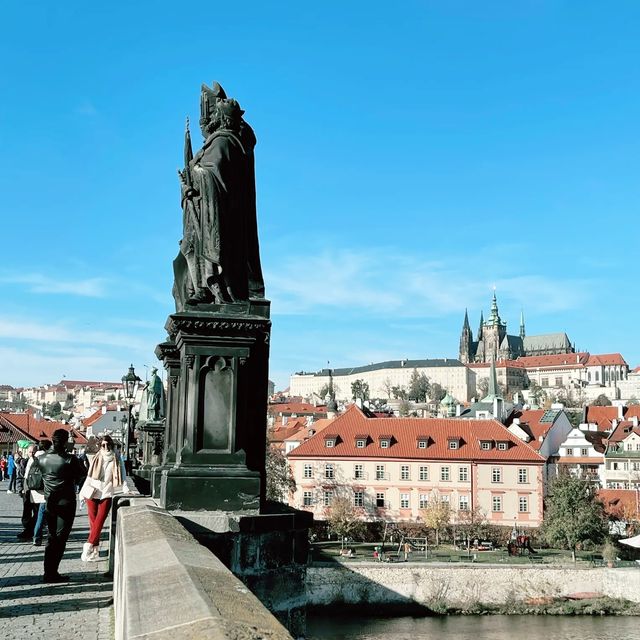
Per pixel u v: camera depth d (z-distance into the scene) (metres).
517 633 49.84
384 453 83.94
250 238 9.17
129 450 34.81
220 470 8.00
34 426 93.12
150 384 24.16
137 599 3.87
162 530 6.04
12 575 12.18
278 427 145.00
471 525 78.19
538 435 104.88
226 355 8.25
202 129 9.07
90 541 13.92
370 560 61.97
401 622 53.31
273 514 7.93
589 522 69.69
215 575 4.42
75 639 7.71
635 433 100.88
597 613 56.06
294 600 7.92
